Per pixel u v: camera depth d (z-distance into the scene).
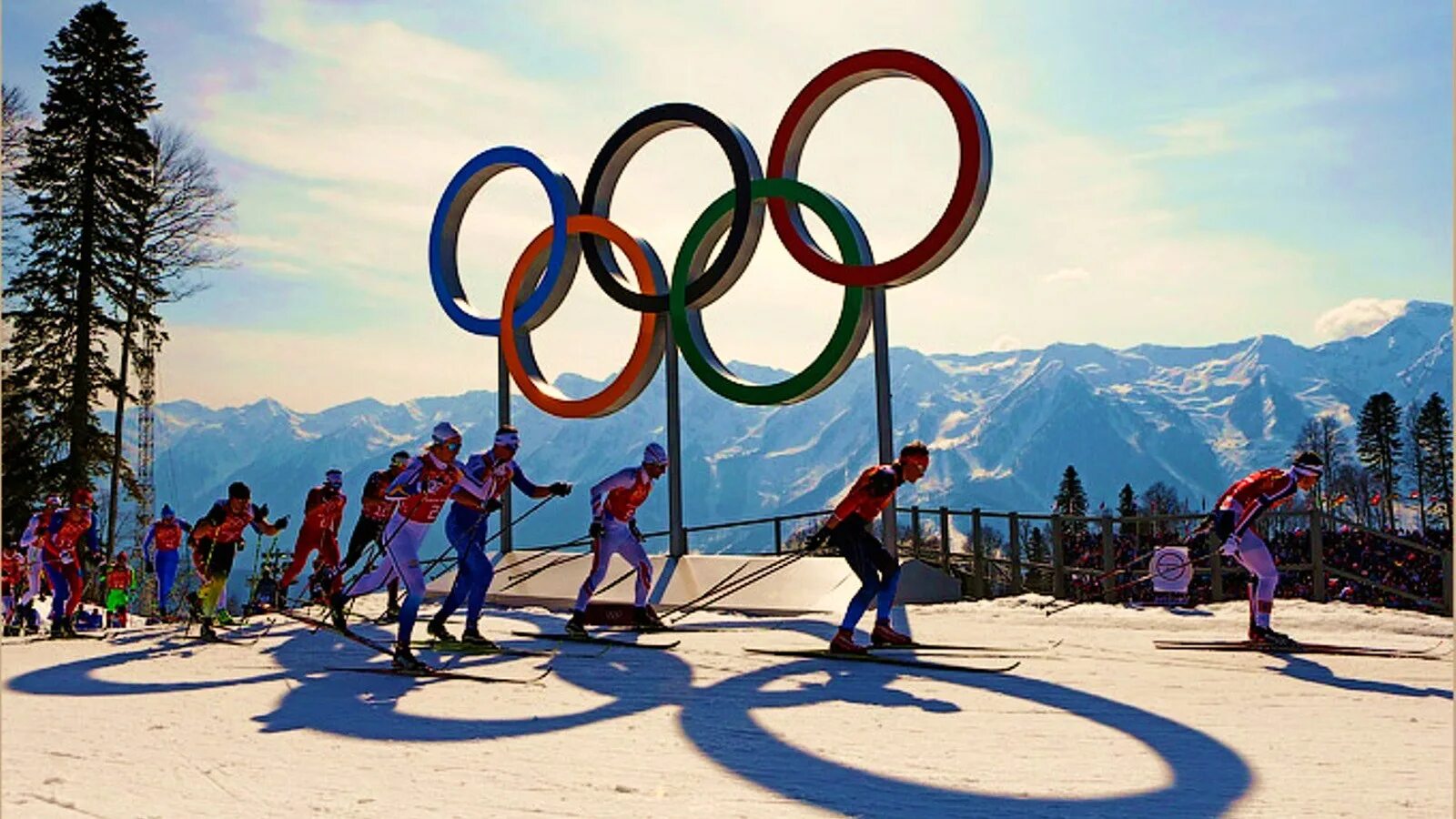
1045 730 5.84
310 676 8.21
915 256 12.06
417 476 8.34
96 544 12.64
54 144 30.94
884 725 6.01
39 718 6.62
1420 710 6.32
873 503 8.58
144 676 8.38
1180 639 9.36
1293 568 11.90
